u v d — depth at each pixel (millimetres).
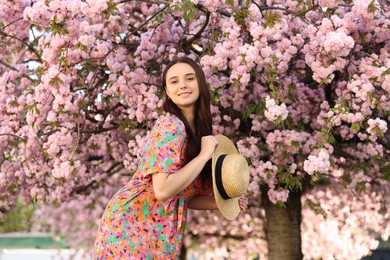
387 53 4570
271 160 4840
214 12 4586
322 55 4164
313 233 8734
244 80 4145
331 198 7680
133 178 3119
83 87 5000
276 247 5957
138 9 5156
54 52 4402
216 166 3250
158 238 2992
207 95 3209
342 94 4586
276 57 4121
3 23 4867
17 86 5473
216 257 8875
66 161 4391
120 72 4875
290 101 4805
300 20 4676
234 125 5008
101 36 4805
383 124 4145
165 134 2979
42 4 4039
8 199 6066
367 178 5332
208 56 4297
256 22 4195
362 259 9383
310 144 4750
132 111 4816
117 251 2924
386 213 7996
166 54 5062
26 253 13078
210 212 8328
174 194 2908
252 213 7934
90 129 5297
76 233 10422
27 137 4887
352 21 4320
